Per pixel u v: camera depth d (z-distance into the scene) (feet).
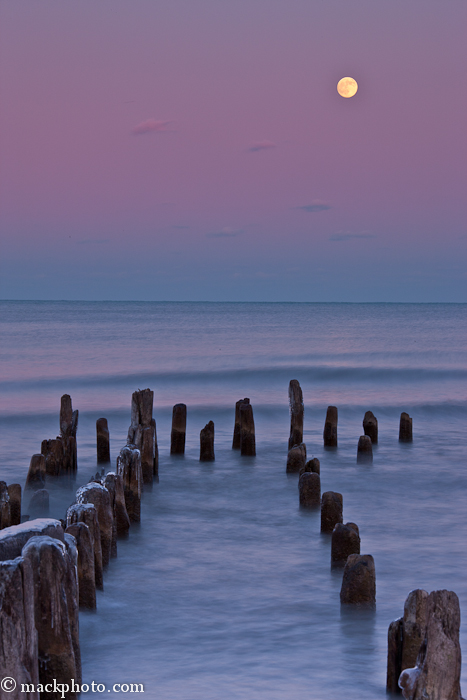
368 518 43.32
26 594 16.69
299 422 62.90
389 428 79.61
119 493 38.68
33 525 20.12
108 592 30.27
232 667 23.15
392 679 20.77
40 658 18.02
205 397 99.66
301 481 45.96
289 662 23.50
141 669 22.95
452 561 34.71
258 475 55.26
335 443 66.49
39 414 82.74
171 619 27.37
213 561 35.04
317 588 31.14
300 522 42.68
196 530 40.75
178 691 21.35
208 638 25.66
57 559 18.31
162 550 36.81
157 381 112.57
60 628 18.17
